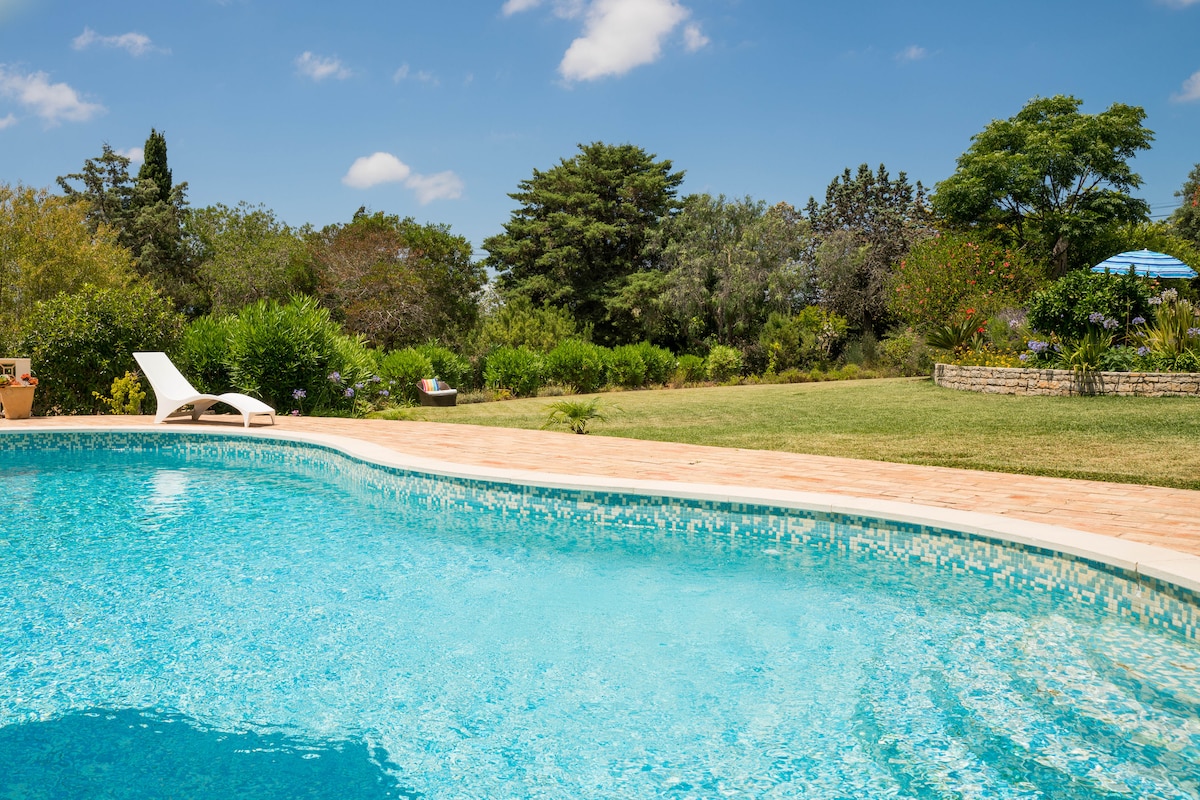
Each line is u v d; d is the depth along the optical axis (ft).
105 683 12.98
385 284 107.96
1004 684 12.60
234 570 19.06
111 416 45.29
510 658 13.99
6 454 36.17
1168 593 14.49
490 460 29.37
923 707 11.93
